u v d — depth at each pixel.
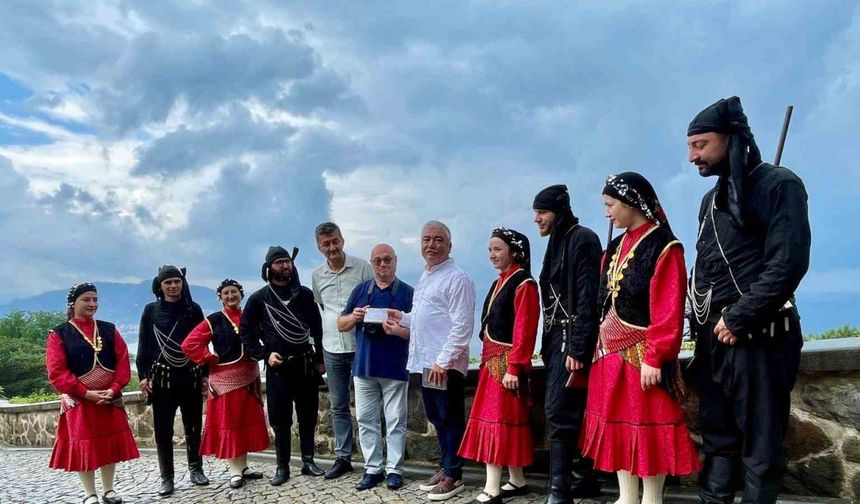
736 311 2.62
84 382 4.90
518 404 3.94
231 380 5.17
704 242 2.93
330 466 5.50
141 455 7.49
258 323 5.19
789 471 3.47
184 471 6.14
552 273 3.67
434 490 4.24
